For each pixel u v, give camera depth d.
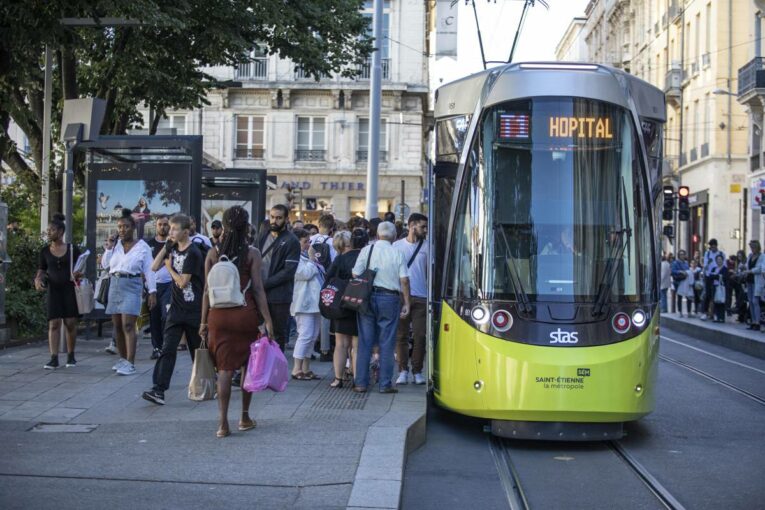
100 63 21.94
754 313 21.38
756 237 38.62
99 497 6.54
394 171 50.25
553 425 8.88
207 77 23.58
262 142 50.19
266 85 49.69
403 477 7.53
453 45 26.22
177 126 50.00
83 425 8.94
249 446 8.06
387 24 50.03
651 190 9.45
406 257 11.82
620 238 9.14
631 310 9.01
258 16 21.64
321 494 6.66
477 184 9.36
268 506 6.38
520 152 9.30
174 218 9.92
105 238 15.55
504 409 8.84
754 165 39.12
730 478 8.05
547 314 8.91
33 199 22.88
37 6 15.93
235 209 8.62
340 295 10.93
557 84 9.38
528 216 9.17
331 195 50.41
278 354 8.59
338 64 24.17
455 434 9.93
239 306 8.41
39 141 23.17
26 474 7.12
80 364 12.51
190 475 7.15
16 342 14.45
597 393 8.73
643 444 9.48
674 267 28.50
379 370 10.80
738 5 43.50
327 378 11.98
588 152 9.27
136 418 9.26
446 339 9.45
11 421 9.07
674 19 50.38
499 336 8.97
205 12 21.06
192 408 9.75
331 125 50.31
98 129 14.10
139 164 15.38
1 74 17.53
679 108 49.69
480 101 9.48
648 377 9.01
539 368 8.74
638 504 7.19
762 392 13.28
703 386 13.88
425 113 52.50
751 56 43.56
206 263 8.87
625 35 64.94
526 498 7.32
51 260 12.04
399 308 10.91
